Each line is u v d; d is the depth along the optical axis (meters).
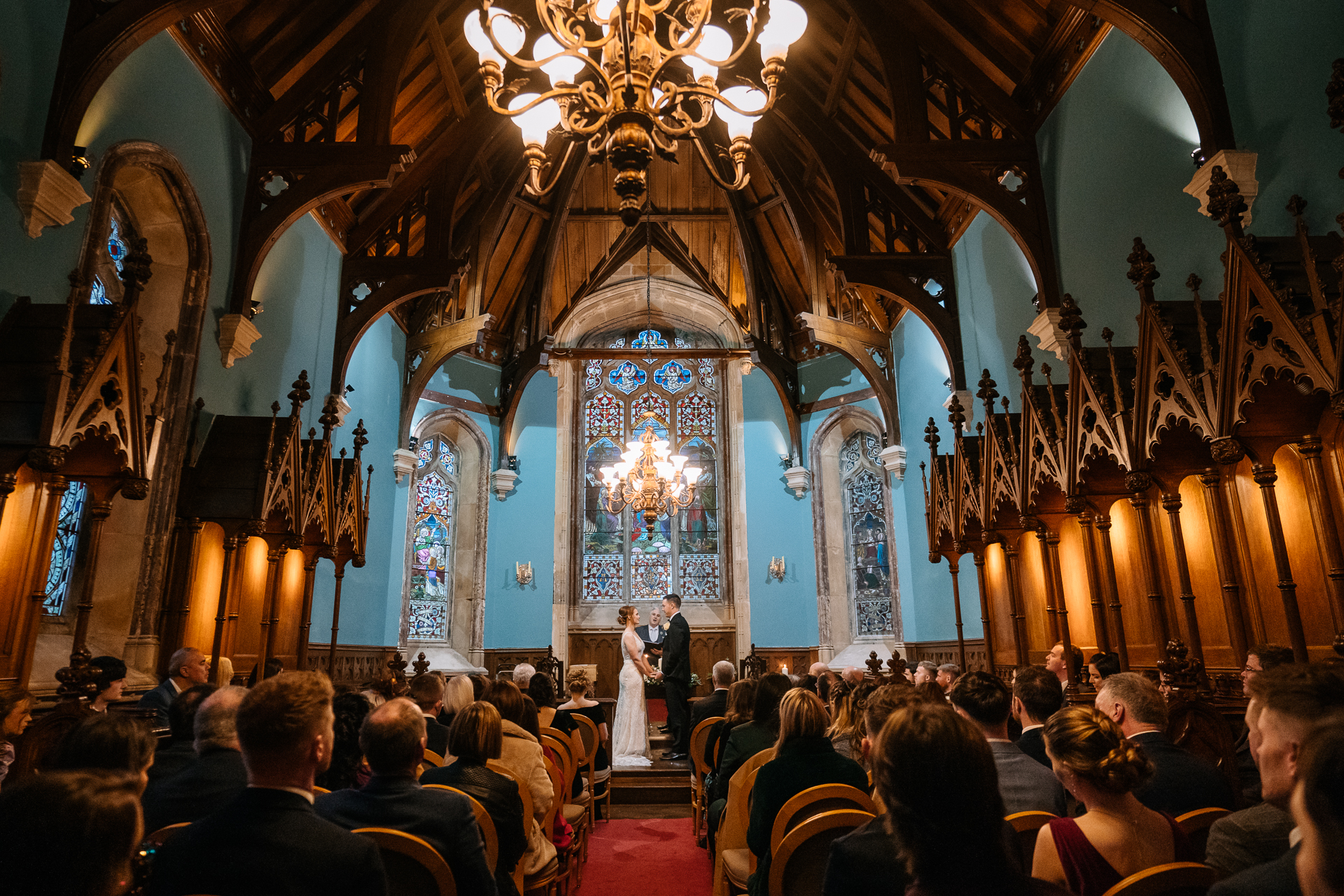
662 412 18.56
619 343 19.19
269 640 8.37
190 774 2.82
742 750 4.59
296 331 10.74
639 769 10.12
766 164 14.30
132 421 5.88
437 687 5.07
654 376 18.80
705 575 17.55
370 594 14.06
